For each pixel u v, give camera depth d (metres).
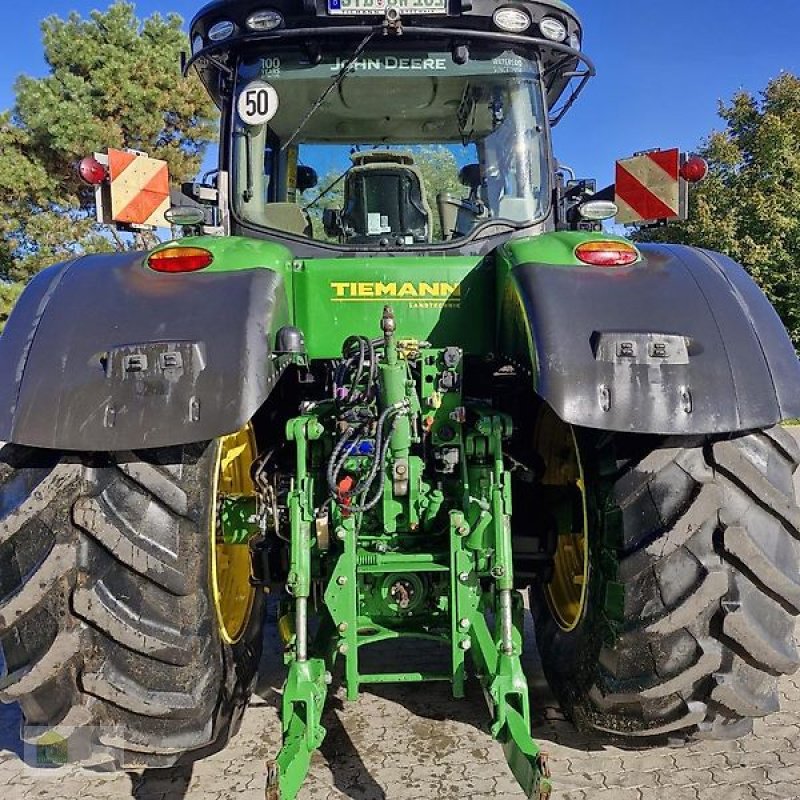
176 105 21.25
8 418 2.08
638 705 2.38
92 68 20.64
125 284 2.37
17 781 2.67
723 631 2.22
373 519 2.60
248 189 3.19
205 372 2.07
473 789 2.55
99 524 2.12
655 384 2.06
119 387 2.07
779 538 2.24
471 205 3.25
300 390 3.31
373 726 2.94
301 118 3.23
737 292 2.33
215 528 2.46
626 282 2.31
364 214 3.25
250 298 2.26
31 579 2.13
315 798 2.52
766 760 2.67
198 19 3.15
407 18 3.03
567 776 2.60
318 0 2.96
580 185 3.38
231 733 2.70
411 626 2.59
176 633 2.24
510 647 2.25
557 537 2.87
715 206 14.90
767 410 2.09
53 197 20.48
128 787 2.62
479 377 3.20
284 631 2.65
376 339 2.60
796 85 15.43
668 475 2.21
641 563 2.21
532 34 3.13
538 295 2.26
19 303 2.39
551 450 3.00
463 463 2.52
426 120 3.26
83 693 2.24
